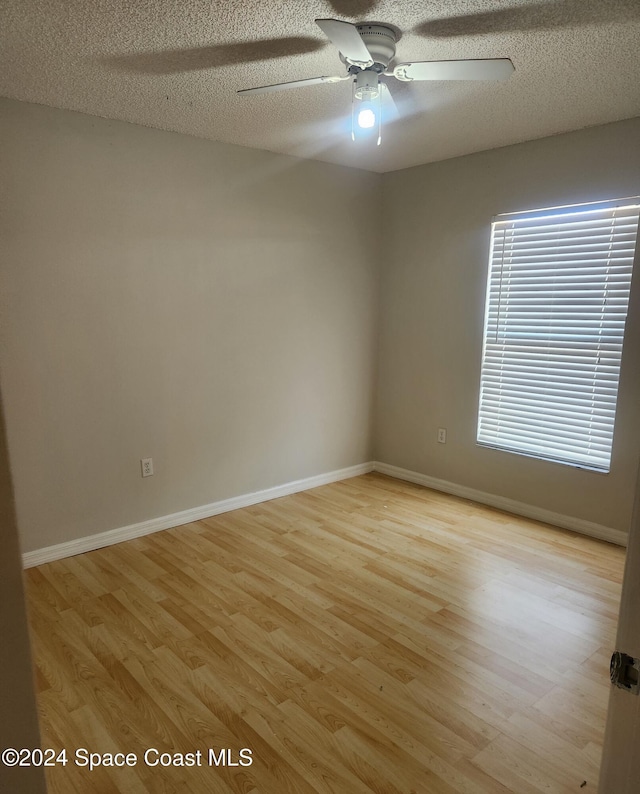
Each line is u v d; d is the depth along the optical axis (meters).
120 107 2.70
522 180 3.37
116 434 3.09
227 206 3.37
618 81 2.39
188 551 3.07
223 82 2.42
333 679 2.01
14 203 2.61
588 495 3.27
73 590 2.63
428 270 3.98
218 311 3.42
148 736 1.75
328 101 2.63
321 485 4.23
